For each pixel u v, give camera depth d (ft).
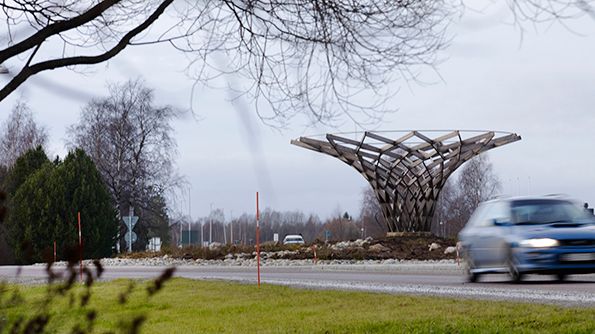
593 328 30.42
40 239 164.86
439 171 135.85
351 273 88.28
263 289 54.49
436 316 34.88
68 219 167.43
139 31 17.02
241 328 35.22
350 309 39.75
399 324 33.27
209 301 47.29
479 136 133.28
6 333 11.94
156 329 35.99
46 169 171.32
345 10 17.31
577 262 53.01
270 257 132.46
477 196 281.74
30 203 165.89
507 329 30.94
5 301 13.26
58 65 16.22
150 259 142.82
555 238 53.36
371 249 131.13
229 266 120.16
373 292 49.83
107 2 16.43
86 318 12.41
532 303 39.22
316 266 107.76
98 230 170.40
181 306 45.16
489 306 37.73
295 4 17.76
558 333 30.04
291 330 33.55
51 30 16.12
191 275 88.99
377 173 139.95
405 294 47.83
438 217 305.94
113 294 51.21
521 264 54.03
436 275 78.38
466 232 62.08
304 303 43.75
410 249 130.93
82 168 170.91
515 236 54.80
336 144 134.72
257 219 37.22
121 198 183.32
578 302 40.09
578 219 56.70
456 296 45.68
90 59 16.51
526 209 57.47
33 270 117.70
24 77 15.89
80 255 12.66
